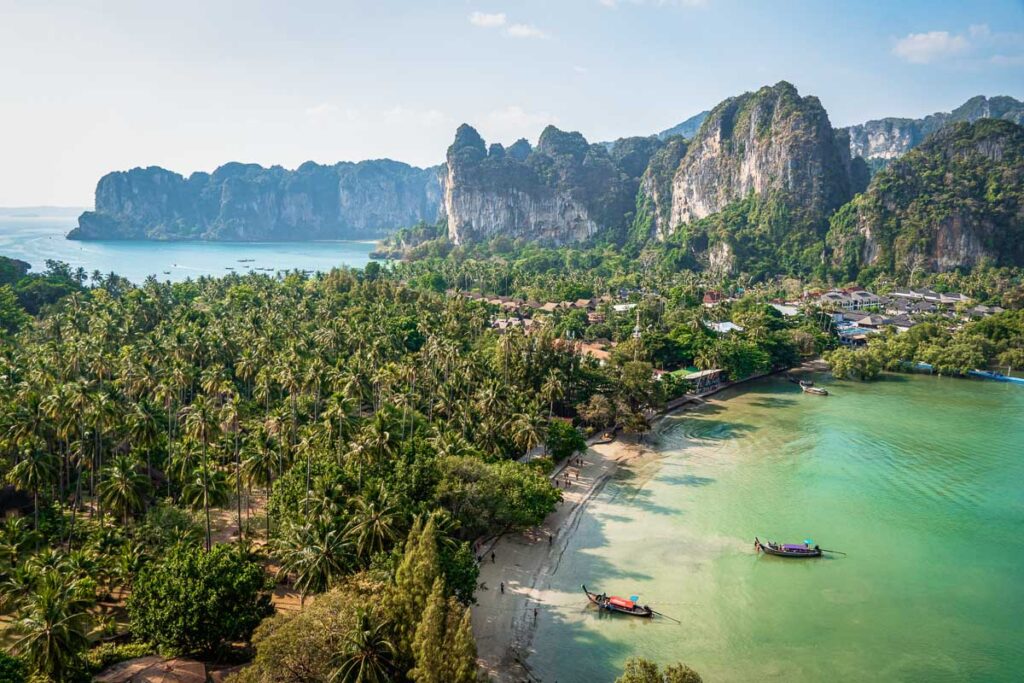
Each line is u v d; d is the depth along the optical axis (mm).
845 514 108250
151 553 74625
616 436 146625
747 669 70438
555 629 76625
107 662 62406
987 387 199875
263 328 163875
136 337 160000
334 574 67500
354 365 129250
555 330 194250
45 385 110625
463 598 73188
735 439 146250
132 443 100188
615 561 92000
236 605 64625
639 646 73938
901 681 69250
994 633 77875
